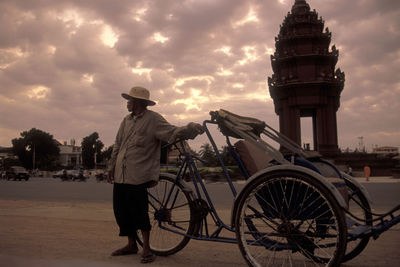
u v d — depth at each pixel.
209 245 4.11
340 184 2.89
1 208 8.28
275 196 2.83
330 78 38.38
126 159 3.51
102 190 18.55
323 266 3.09
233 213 2.86
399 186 19.34
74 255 3.52
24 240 4.29
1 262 3.09
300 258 3.38
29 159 95.25
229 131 3.33
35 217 6.54
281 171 2.69
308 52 39.50
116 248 3.90
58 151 102.44
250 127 3.11
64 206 8.98
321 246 2.94
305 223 2.94
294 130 38.41
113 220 6.15
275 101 42.22
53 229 5.15
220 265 3.21
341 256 2.44
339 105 40.81
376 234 2.70
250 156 3.22
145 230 3.41
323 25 40.56
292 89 38.59
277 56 40.03
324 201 2.67
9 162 88.88
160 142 3.66
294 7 41.53
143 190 3.49
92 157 109.06
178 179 3.74
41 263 3.09
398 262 3.26
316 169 2.81
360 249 3.09
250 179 2.79
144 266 3.15
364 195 3.29
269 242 2.90
